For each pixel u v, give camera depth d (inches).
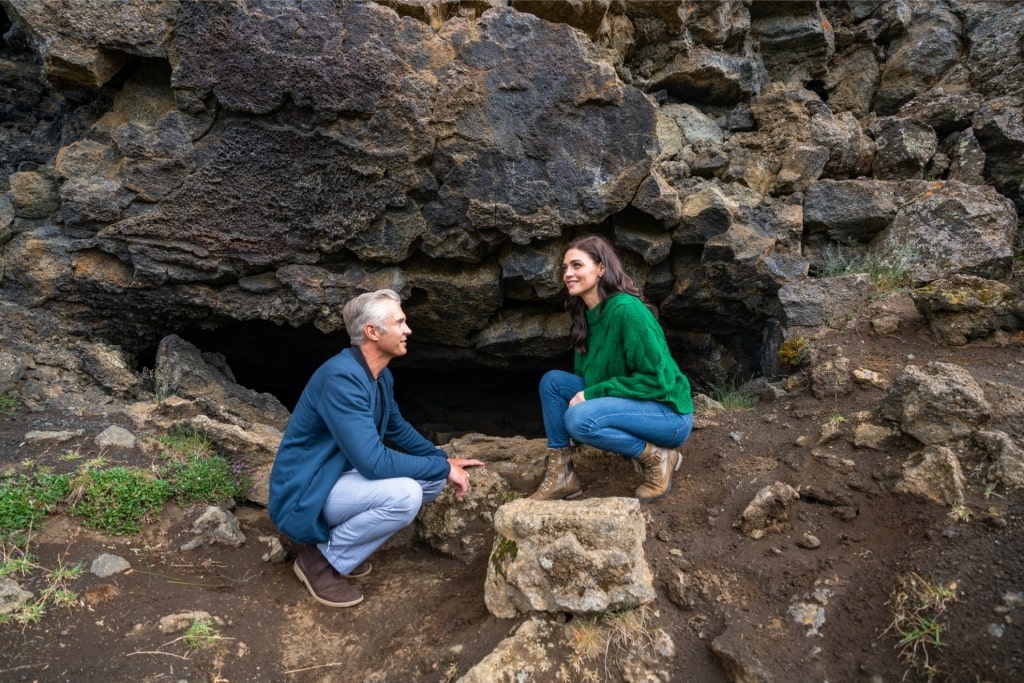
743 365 207.9
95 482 120.7
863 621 91.4
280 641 101.9
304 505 104.9
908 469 106.6
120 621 98.3
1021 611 84.1
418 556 125.3
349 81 153.8
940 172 202.8
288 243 167.9
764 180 197.0
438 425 244.5
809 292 167.5
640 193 171.8
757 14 222.5
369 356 109.1
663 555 104.9
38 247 164.2
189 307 174.6
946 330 146.6
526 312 193.3
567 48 161.8
